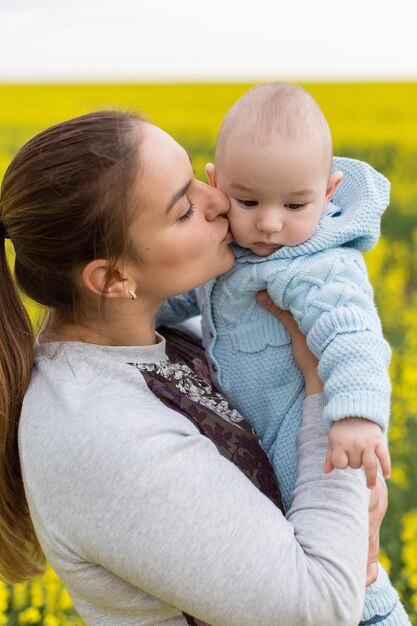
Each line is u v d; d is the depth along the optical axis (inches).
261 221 70.5
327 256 71.3
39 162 63.4
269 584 57.0
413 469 173.5
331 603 58.5
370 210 73.2
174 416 62.4
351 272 71.1
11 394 68.3
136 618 64.6
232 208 72.3
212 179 79.3
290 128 70.1
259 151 70.0
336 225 73.4
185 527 57.1
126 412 59.8
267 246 72.7
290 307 71.3
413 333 231.1
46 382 65.5
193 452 59.6
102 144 62.6
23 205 64.3
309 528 61.1
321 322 67.6
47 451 60.5
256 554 57.4
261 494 61.2
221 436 67.4
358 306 69.1
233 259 72.6
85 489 58.4
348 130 588.4
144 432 58.6
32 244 65.3
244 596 57.0
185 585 57.3
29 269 67.3
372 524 72.6
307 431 67.6
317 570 58.7
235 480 59.9
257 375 75.0
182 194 65.4
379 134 572.1
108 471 57.7
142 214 63.6
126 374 65.4
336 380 63.3
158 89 894.4
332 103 733.3
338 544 60.2
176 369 70.4
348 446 61.5
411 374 190.9
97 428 58.9
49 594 140.0
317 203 71.7
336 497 62.4
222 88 887.1
